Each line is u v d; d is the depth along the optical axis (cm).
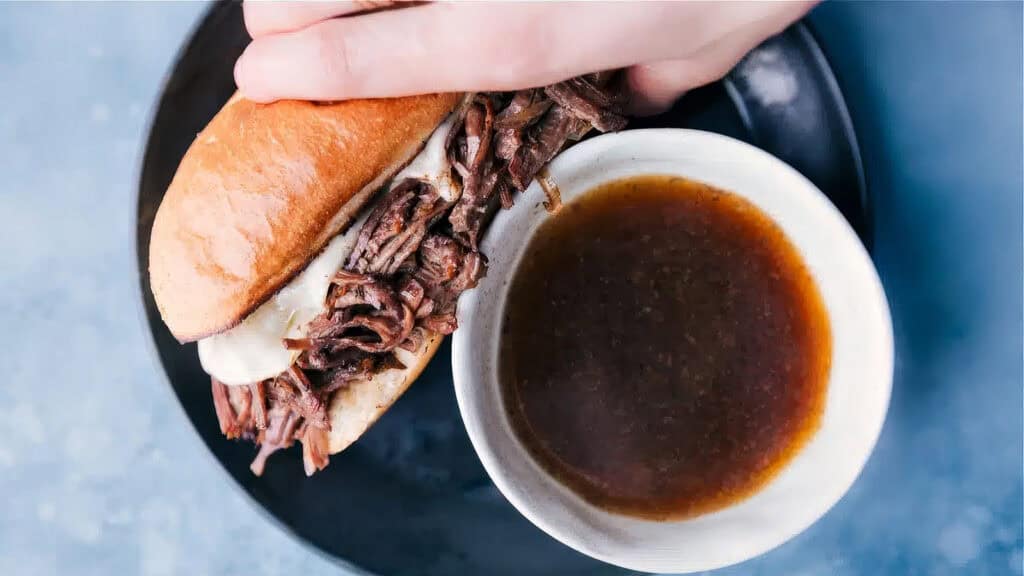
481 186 37
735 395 40
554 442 40
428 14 34
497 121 37
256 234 35
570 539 37
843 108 39
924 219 43
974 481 43
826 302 39
